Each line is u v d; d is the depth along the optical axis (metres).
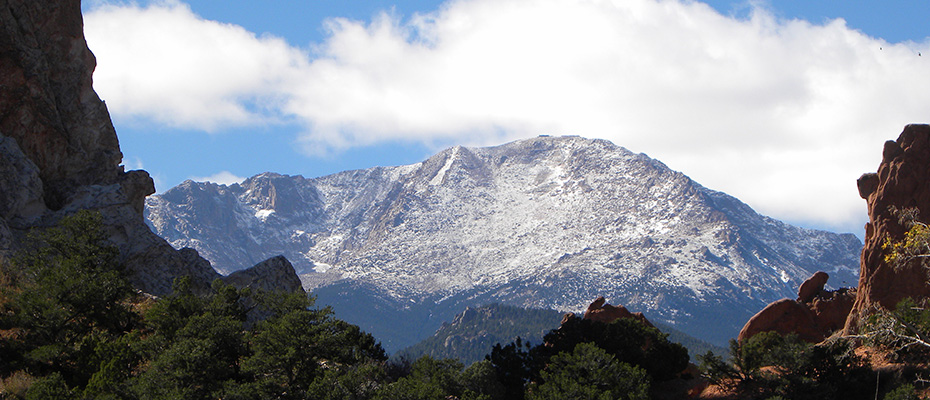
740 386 69.19
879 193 67.94
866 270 67.88
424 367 66.25
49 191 77.88
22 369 50.28
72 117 82.75
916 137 67.12
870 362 64.44
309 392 51.47
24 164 73.69
